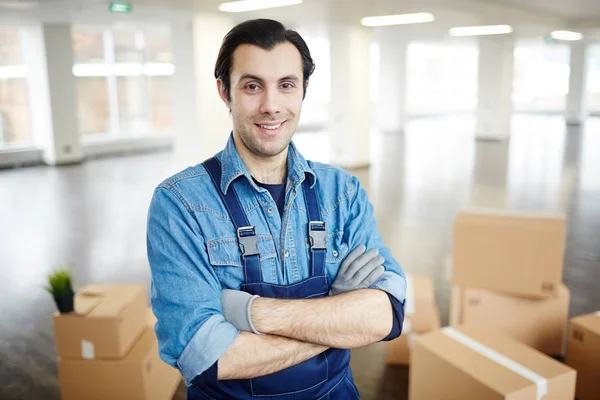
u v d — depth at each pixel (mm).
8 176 9148
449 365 2100
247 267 1087
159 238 1083
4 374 2908
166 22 9586
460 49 21875
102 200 7266
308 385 1097
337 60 9539
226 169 1119
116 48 12469
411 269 4445
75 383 2371
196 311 1027
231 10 6828
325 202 1188
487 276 2873
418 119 19984
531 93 23062
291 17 7918
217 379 1010
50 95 10078
